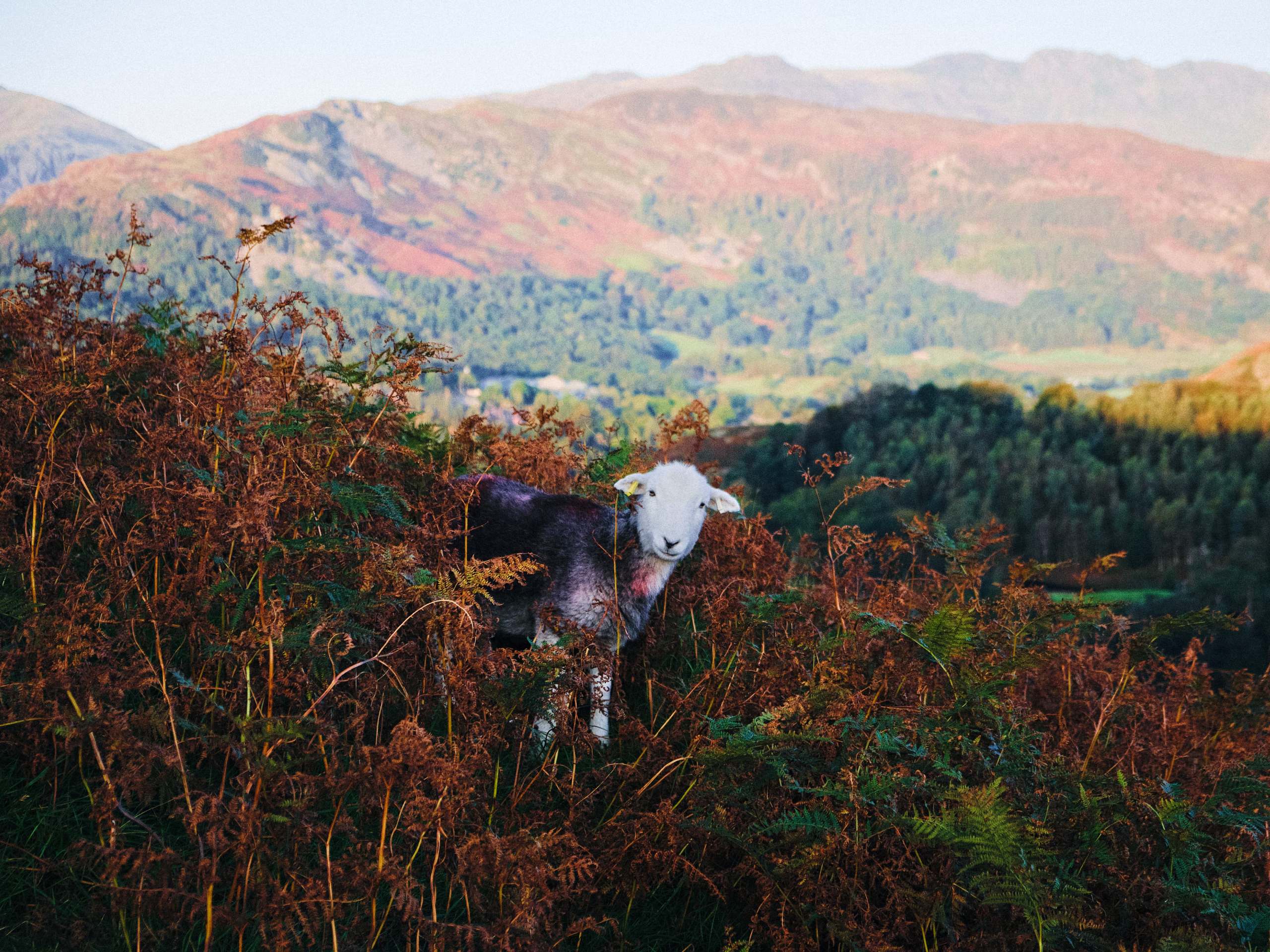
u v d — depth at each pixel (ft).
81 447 11.36
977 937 9.36
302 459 10.98
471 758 9.16
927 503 353.10
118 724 7.87
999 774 11.00
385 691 10.87
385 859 8.50
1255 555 270.67
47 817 8.96
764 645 13.03
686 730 12.25
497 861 8.27
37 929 7.79
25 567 10.24
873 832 9.95
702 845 10.79
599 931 9.33
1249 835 12.05
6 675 9.08
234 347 11.14
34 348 11.35
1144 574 334.03
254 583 10.44
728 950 9.08
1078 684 16.42
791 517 75.72
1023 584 15.17
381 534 12.53
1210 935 9.40
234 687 9.76
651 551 15.14
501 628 15.30
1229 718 16.29
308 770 9.75
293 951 8.38
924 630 11.50
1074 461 422.00
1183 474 405.80
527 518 15.10
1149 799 11.32
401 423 15.51
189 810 8.58
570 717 10.99
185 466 10.09
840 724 10.78
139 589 9.95
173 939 8.24
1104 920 9.84
